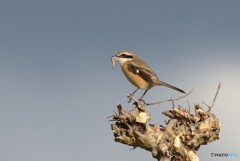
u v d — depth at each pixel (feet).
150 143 33.14
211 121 33.81
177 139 32.78
